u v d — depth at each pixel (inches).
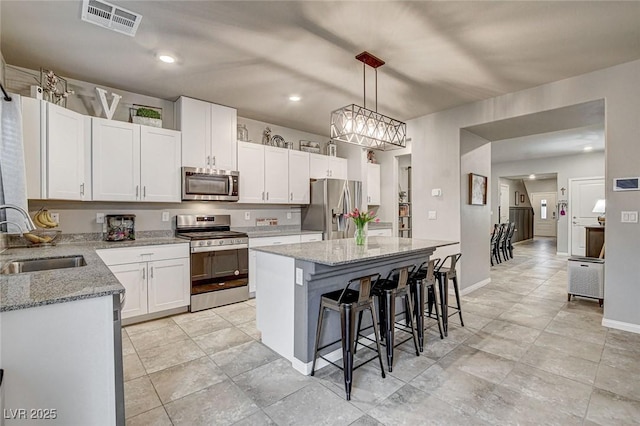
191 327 123.6
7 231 92.2
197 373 89.7
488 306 150.7
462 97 150.7
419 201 183.9
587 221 307.0
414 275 112.7
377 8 83.6
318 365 93.3
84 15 86.0
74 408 50.7
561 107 131.3
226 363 95.6
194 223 160.4
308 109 167.9
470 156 176.2
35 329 47.6
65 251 96.5
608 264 122.6
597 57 111.9
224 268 150.6
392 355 91.9
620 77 117.6
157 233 150.9
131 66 117.2
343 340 80.0
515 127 163.0
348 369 78.7
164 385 83.6
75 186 115.7
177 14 86.1
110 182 127.0
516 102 143.6
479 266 186.9
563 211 321.4
